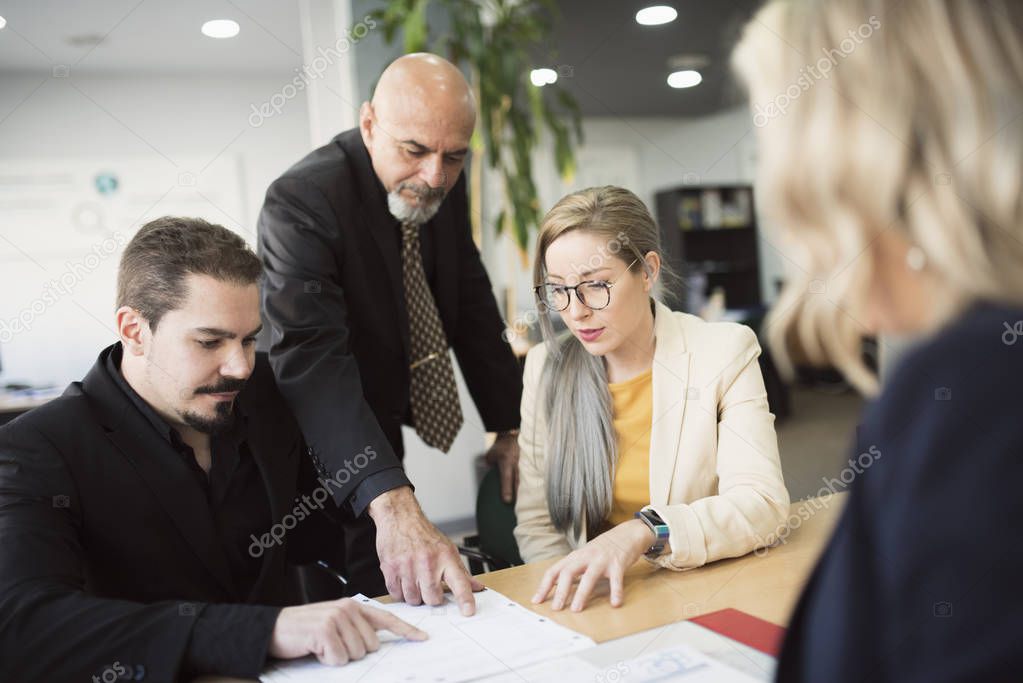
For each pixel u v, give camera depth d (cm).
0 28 418
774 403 133
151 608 91
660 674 80
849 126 35
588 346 138
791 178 37
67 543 101
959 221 33
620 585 101
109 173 522
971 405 32
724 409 134
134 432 111
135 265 110
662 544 109
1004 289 33
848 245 35
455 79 161
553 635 92
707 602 97
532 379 151
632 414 140
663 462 134
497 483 163
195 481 113
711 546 108
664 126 414
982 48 33
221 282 109
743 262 395
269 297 150
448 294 185
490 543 160
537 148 333
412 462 327
